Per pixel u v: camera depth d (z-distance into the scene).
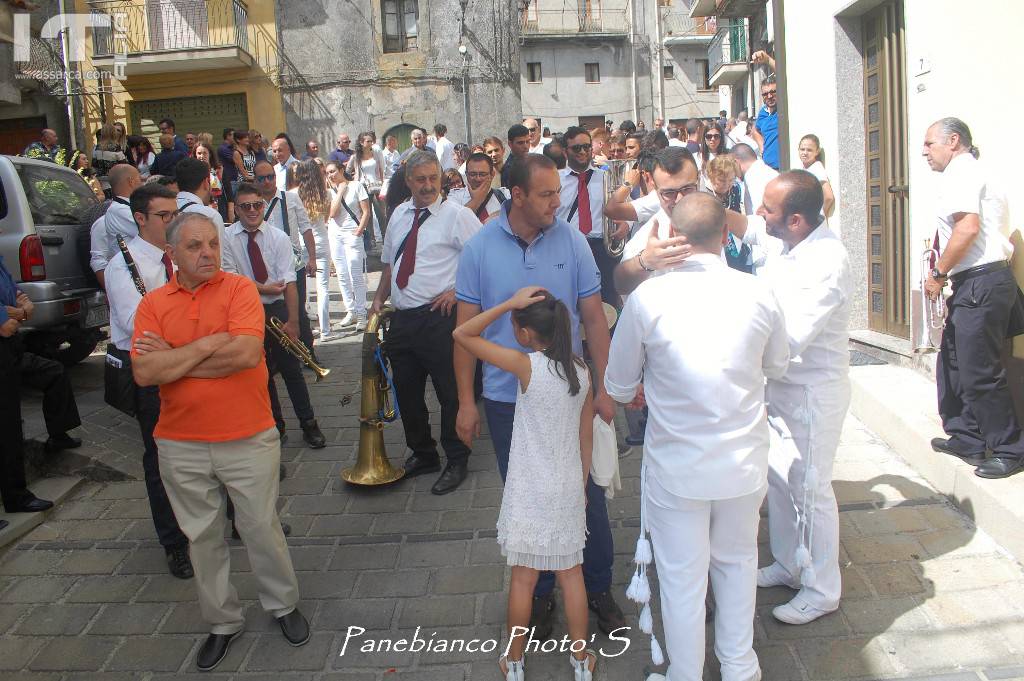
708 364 2.72
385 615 3.71
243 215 5.35
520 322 3.03
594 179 5.76
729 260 4.43
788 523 3.59
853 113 6.88
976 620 3.38
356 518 4.64
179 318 3.34
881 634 3.34
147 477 4.08
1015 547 3.77
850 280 3.26
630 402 3.22
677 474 2.77
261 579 3.53
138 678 3.38
